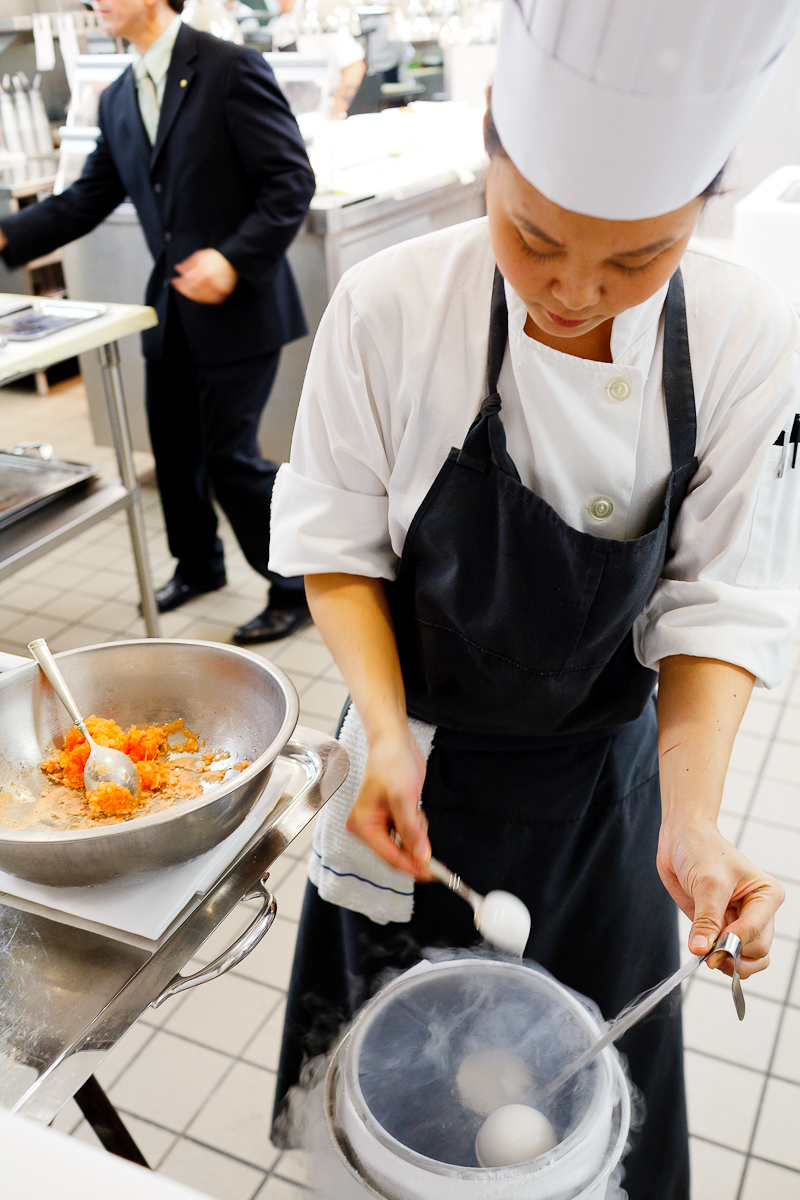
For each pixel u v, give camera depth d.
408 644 1.04
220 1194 1.41
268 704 0.93
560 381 0.83
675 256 0.65
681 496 0.91
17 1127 0.39
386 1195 0.75
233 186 2.46
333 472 0.98
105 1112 1.14
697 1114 1.55
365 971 1.18
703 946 0.71
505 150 0.64
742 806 2.20
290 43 3.58
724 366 0.84
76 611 3.00
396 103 4.48
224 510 2.72
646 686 1.01
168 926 0.78
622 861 1.10
